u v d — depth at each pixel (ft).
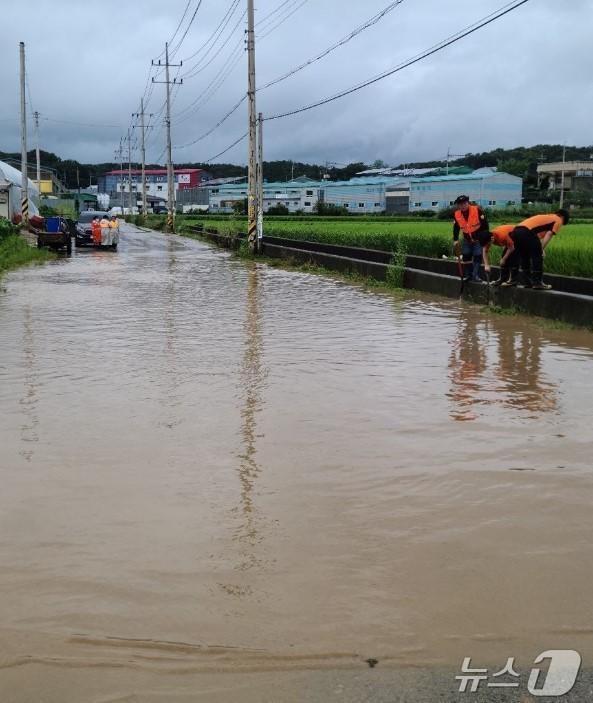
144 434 19.80
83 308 46.83
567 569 12.19
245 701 8.98
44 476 16.58
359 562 12.44
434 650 9.97
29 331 37.45
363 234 93.81
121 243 141.59
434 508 14.75
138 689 9.20
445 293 53.88
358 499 15.23
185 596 11.35
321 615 10.80
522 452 18.24
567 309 39.78
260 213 101.55
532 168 357.82
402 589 11.54
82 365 28.89
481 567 12.26
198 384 25.59
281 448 18.57
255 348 32.60
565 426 20.49
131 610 10.96
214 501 15.12
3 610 10.98
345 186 337.31
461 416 21.49
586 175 313.32
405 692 9.12
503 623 10.60
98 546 13.05
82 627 10.52
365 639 10.21
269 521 14.12
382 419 21.21
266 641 10.17
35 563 12.42
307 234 109.19
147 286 61.82
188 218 256.32
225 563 12.41
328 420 21.11
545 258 55.88
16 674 9.48
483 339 34.99
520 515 14.39
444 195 290.15
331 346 33.12
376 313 44.75
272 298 53.11
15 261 84.53
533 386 25.25
